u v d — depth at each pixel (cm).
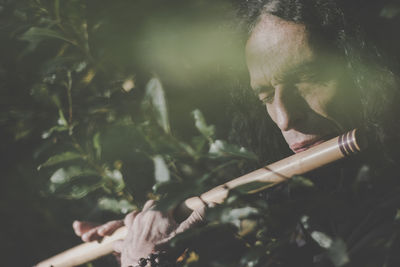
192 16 189
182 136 204
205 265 158
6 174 255
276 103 151
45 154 226
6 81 209
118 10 189
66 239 261
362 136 143
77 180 176
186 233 130
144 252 166
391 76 152
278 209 125
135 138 173
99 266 217
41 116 206
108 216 235
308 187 130
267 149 195
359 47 150
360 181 123
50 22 177
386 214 125
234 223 150
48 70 183
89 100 198
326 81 147
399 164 150
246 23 158
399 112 152
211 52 187
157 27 191
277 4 150
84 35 180
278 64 148
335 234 138
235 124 199
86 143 178
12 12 199
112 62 189
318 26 148
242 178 158
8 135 243
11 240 259
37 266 205
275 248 130
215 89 204
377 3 156
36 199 256
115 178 174
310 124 150
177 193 126
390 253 112
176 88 202
